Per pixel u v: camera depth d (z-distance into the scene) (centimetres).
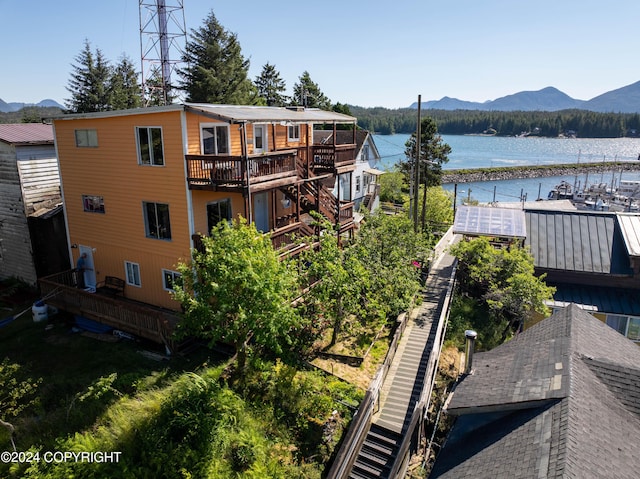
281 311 1277
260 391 1359
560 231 2391
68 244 2120
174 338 1335
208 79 4353
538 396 951
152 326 1552
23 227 2116
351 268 1688
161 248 1792
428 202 4119
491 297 2180
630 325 2045
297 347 1605
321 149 2180
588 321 1359
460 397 1116
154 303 1880
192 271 1437
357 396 1411
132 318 1595
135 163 1759
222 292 1248
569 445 759
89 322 1761
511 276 2114
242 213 1964
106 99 4556
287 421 1295
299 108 2214
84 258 2048
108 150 1819
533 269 2133
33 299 2086
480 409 1031
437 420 1462
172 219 1727
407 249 2258
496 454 877
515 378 1084
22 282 2212
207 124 1711
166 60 3391
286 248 1766
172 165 1667
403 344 1830
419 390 1541
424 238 2859
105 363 1496
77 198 1986
